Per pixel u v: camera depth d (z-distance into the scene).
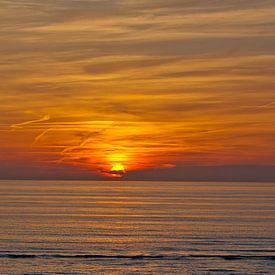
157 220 139.50
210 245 94.31
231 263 78.75
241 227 121.88
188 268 76.06
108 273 73.06
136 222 134.25
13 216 147.50
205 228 120.06
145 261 80.56
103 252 87.94
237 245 94.19
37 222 131.50
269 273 72.88
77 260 81.12
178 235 107.81
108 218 145.12
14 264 77.69
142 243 97.00
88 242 98.12
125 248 91.75
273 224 128.50
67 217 146.62
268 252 87.25
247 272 73.62
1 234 106.75
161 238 103.38
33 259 81.44
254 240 100.31
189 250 89.44
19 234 107.25
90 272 73.44
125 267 76.69
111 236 106.50
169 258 82.56
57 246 93.06
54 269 74.88
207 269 75.25
